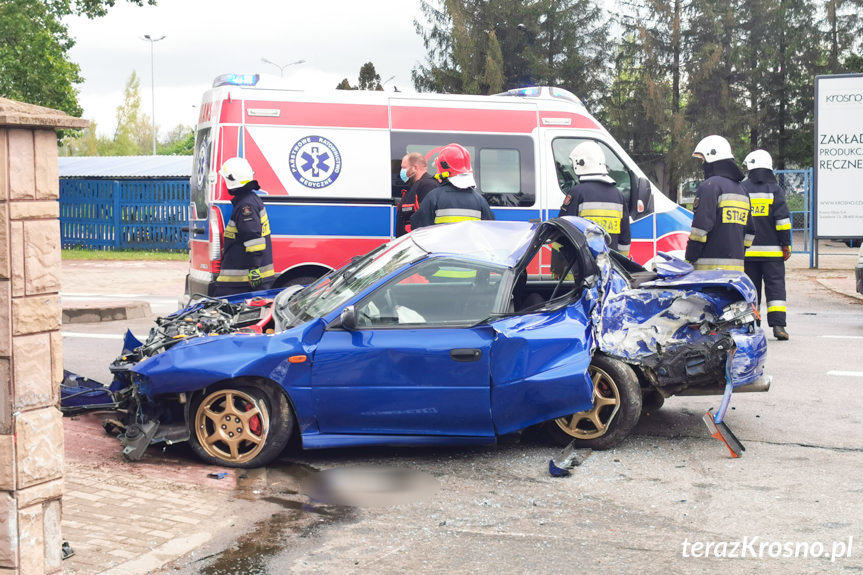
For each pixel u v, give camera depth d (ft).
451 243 21.35
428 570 14.29
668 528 16.15
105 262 78.59
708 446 21.26
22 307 11.65
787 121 149.59
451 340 19.61
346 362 19.47
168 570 14.03
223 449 19.81
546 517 16.70
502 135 34.86
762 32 143.64
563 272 23.26
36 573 12.00
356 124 33.58
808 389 26.91
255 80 33.19
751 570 14.33
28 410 11.80
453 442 20.16
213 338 19.85
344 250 33.50
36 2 87.71
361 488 18.30
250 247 28.30
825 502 17.44
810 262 68.95
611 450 20.93
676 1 140.87
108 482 18.13
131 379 19.90
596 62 145.07
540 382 19.69
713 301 22.30
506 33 144.46
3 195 11.39
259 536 15.61
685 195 140.46
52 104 89.20
